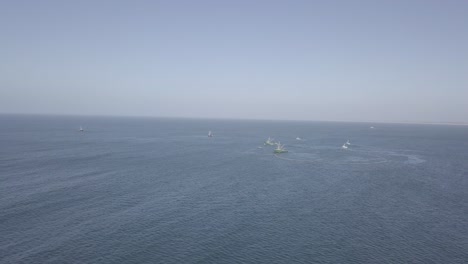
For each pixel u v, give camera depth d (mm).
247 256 60469
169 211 82062
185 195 96375
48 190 96438
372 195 100250
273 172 134625
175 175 123312
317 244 65500
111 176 117500
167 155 173375
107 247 62125
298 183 115125
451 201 94938
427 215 82500
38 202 85438
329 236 69188
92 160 149625
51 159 148250
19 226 70062
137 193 96875
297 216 80438
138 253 60375
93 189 99375
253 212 82812
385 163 163875
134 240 65312
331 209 86062
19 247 61000
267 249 63156
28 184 102375
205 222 75438
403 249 64000
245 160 164250
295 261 59000
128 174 121812
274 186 109750
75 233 67500
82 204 85188
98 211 80375
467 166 156375
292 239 67562
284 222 76438
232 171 134375
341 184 114812
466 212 85312
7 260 56438
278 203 90438
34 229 68812
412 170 144500
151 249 62000
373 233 71000
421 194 102125
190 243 64812
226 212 82438
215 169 137750
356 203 91562
